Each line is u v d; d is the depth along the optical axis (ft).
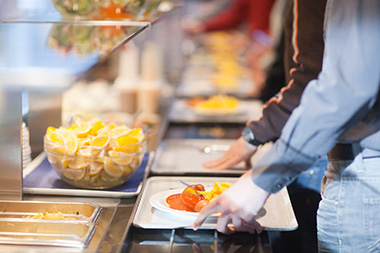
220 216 4.01
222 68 15.03
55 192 4.88
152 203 4.56
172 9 6.30
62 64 4.12
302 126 3.69
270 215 4.55
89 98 8.96
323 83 3.61
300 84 5.28
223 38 21.91
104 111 8.55
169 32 15.99
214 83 12.53
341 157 4.40
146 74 9.56
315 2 4.95
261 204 3.92
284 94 5.43
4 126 4.54
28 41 4.26
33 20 4.32
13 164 4.62
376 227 4.39
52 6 4.48
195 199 4.45
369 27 3.51
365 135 4.23
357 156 4.34
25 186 4.97
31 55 4.15
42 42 4.34
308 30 5.02
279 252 6.91
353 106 3.55
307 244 6.71
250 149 5.86
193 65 16.05
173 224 4.24
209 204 4.01
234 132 8.33
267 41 14.23
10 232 4.02
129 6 4.57
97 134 4.97
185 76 13.93
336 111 3.57
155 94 9.33
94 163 4.82
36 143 6.07
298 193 6.62
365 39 3.51
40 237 3.89
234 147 5.99
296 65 6.32
